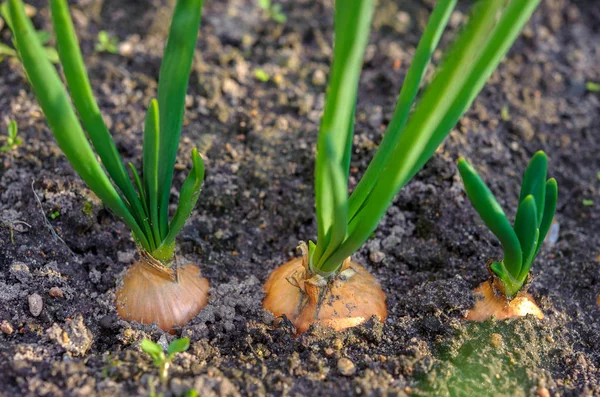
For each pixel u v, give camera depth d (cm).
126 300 56
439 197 63
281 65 72
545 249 63
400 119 51
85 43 72
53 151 63
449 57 46
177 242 60
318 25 75
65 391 52
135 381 52
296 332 56
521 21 47
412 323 56
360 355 55
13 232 59
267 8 76
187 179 52
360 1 45
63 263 58
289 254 61
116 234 61
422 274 60
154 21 74
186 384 52
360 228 50
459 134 67
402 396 52
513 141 68
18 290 56
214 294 58
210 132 66
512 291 55
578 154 68
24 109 67
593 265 61
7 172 62
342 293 56
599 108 71
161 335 55
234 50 73
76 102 50
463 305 56
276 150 65
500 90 71
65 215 60
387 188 48
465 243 61
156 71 71
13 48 71
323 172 49
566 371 55
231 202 63
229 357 55
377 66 72
